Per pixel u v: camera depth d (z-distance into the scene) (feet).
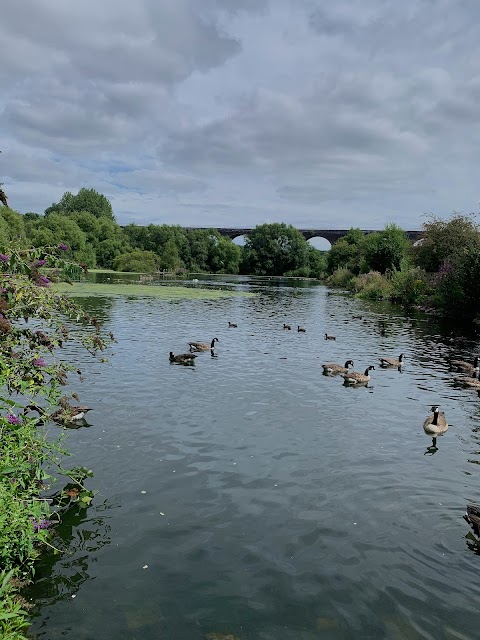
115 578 20.59
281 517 25.73
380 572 21.63
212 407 43.52
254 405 44.80
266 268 407.85
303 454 33.99
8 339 25.80
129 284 203.82
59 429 36.50
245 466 31.63
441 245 158.81
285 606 19.36
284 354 70.74
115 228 377.50
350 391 51.65
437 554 23.13
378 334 93.61
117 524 24.52
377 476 31.04
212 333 86.79
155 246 384.88
